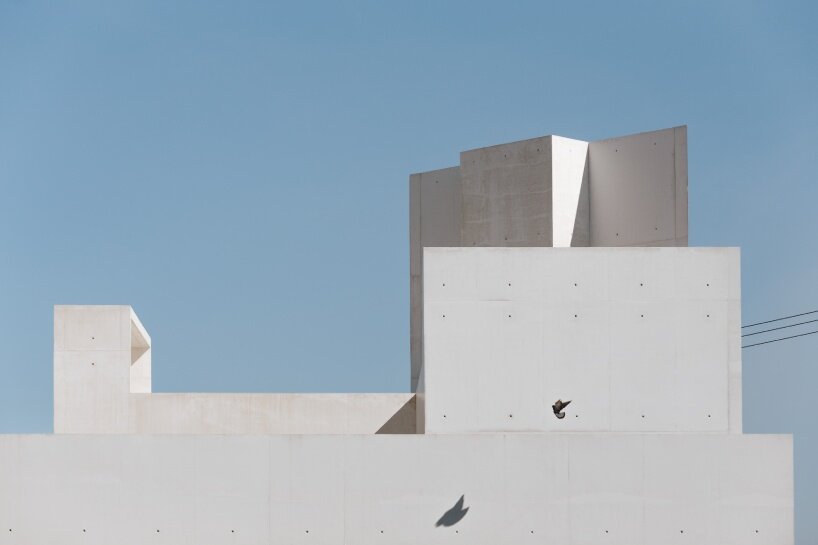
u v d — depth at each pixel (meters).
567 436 28.33
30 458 28.64
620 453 28.33
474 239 34.94
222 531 28.34
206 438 28.50
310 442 28.41
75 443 28.64
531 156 34.00
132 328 36.03
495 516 28.20
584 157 34.28
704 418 29.09
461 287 29.16
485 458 28.28
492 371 29.06
